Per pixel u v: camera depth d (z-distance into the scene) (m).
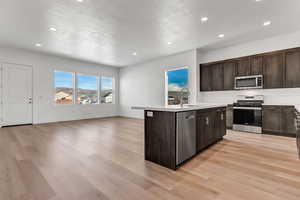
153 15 2.99
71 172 1.95
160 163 2.20
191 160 2.36
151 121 2.32
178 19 3.15
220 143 3.24
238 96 4.74
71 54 5.69
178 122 2.10
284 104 3.99
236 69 4.57
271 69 3.97
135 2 2.56
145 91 6.85
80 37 4.09
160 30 3.67
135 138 3.61
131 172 1.97
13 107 5.08
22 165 2.14
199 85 5.30
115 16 3.02
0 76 4.83
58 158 2.40
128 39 4.24
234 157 2.47
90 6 2.68
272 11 2.84
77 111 6.62
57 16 3.01
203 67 5.29
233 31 3.73
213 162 2.28
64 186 1.64
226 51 4.91
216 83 4.98
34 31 3.70
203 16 3.02
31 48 5.02
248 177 1.84
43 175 1.87
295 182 1.72
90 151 2.72
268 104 4.18
